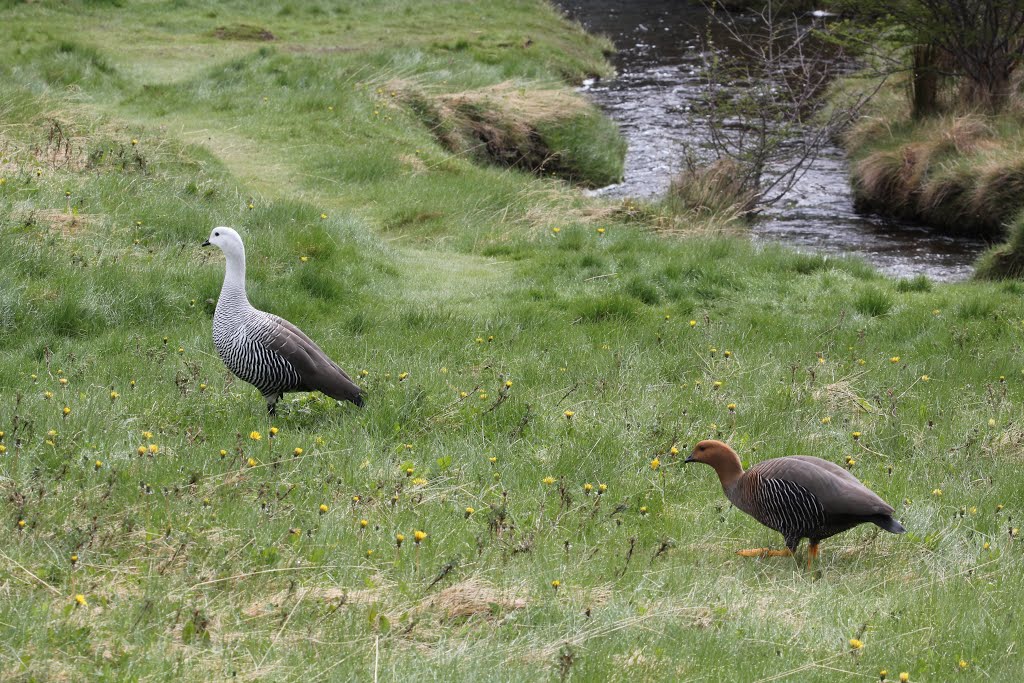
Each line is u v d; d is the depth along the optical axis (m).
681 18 52.81
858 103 31.48
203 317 15.78
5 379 12.35
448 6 47.47
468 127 30.33
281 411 11.78
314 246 18.81
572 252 20.41
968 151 26.62
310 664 6.60
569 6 56.62
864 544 9.40
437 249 21.41
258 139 26.03
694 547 9.22
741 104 27.97
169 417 11.22
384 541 8.59
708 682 6.77
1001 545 9.42
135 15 40.16
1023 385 14.12
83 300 15.05
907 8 29.25
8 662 6.25
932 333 16.33
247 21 41.06
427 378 12.91
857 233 25.88
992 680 7.08
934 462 11.46
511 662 6.82
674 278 18.91
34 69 28.08
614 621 7.37
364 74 32.25
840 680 6.91
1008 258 21.19
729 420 12.29
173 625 6.91
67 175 19.38
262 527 8.51
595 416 11.93
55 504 8.58
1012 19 28.62
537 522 9.30
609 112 36.41
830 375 14.15
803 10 51.25
